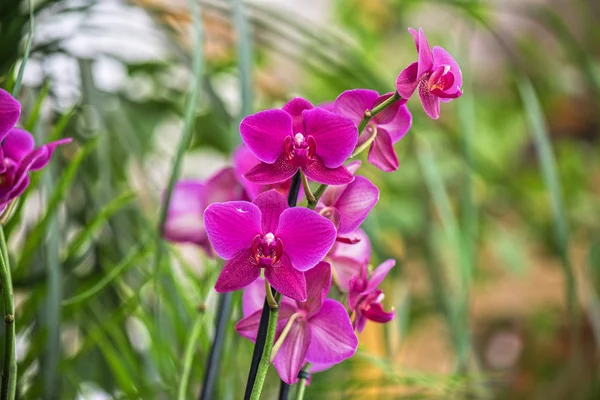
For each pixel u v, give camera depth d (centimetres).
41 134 136
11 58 150
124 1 167
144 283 134
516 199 297
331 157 104
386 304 153
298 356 107
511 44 246
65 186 132
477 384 161
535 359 308
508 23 387
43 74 160
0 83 142
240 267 103
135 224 165
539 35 382
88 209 158
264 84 199
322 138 104
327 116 103
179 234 130
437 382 137
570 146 355
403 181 257
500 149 344
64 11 158
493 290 330
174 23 186
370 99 108
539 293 325
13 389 106
